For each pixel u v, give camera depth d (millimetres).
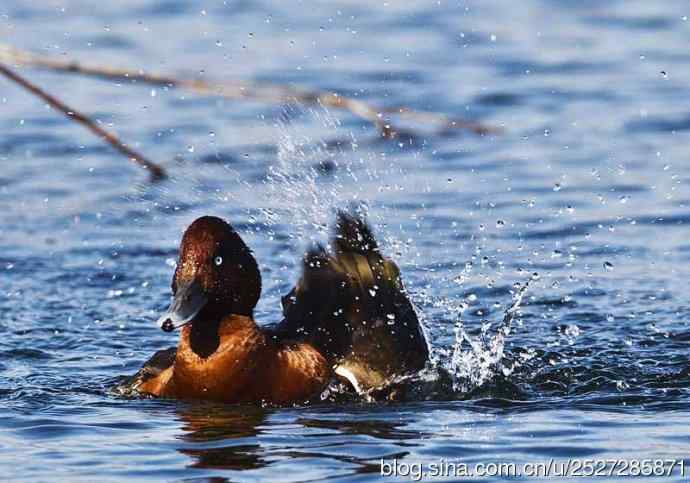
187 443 18750
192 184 36312
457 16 54906
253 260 21578
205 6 56062
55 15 53844
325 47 50094
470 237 32031
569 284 28984
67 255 32000
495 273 29703
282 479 17078
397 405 21156
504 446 18516
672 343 25047
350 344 22234
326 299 22938
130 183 37188
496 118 42688
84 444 18719
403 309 23094
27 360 24266
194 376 21312
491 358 23797
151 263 31469
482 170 37750
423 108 43562
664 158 38375
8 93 45000
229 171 37250
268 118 42375
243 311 21500
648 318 26672
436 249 31188
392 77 46688
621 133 40844
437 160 38781
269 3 56750
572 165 38000
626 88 45438
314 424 19812
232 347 21266
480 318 26922
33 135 41406
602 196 35219
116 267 31109
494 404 21141
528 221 33250
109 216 34875
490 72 47469
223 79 45500
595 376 22953
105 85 45812
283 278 29750
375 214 33594
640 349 24672
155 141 40281
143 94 44938
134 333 26359
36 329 26453
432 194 35562
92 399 21484
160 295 29125
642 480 17062
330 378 21719
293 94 36125
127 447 18547
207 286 21141
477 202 34781
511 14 55281
